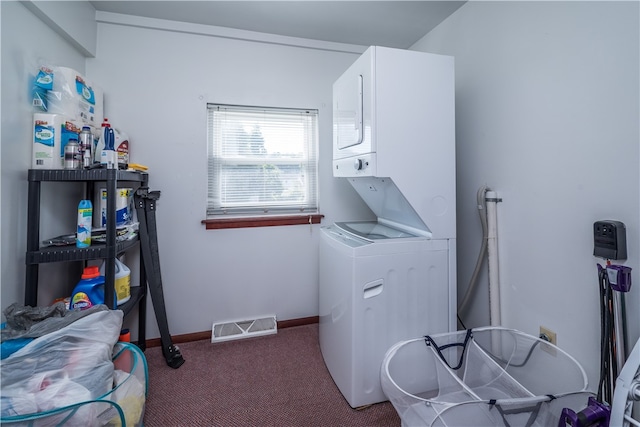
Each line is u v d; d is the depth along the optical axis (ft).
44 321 3.95
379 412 5.12
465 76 6.47
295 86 8.06
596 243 3.93
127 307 5.73
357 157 5.49
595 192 4.08
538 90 4.85
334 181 8.50
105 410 3.55
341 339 5.43
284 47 7.96
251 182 7.99
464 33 6.48
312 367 6.45
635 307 3.69
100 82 6.74
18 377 3.29
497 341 5.40
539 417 3.67
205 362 6.64
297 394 5.60
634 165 3.65
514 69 5.29
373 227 6.79
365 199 7.19
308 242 8.36
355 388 5.08
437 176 5.38
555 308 4.68
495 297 5.66
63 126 5.14
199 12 6.75
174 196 7.30
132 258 7.11
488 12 5.83
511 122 5.37
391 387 4.33
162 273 7.30
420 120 5.24
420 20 7.14
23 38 4.72
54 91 5.14
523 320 5.24
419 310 5.35
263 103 7.82
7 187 4.48
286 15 6.92
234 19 7.06
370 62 4.99
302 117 8.29
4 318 4.42
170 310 7.41
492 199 5.65
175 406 5.30
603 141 3.96
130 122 6.95
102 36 6.74
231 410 5.22
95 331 3.97
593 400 3.45
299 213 8.38
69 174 4.75
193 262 7.52
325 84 8.31
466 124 6.48
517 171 5.27
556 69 4.56
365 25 7.36
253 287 8.00
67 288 6.07
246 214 8.01
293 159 8.25
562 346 4.59
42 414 3.05
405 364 4.98
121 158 6.30
